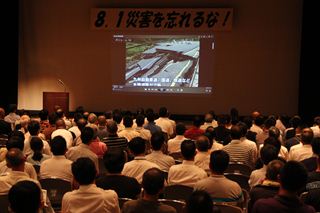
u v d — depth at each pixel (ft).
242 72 42.11
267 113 42.16
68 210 11.18
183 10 41.83
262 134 24.40
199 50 42.24
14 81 44.29
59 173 15.78
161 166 17.47
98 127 25.04
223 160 13.02
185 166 15.25
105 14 42.78
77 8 43.96
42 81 44.96
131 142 15.66
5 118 32.09
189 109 42.88
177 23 41.93
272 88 41.98
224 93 42.42
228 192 12.95
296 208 9.47
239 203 13.08
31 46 44.86
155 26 42.29
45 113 27.32
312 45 39.83
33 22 44.65
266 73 41.96
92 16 42.98
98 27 42.96
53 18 44.39
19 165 13.23
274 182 11.87
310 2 39.60
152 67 42.98
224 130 25.59
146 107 43.39
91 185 11.30
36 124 20.59
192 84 42.60
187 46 42.32
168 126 30.19
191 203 7.67
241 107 42.34
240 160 19.99
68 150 18.67
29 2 44.55
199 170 15.24
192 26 41.75
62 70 44.55
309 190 12.16
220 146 20.80
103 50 43.73
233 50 42.06
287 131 24.91
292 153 19.94
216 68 42.27
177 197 14.29
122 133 24.30
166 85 42.93
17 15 43.88
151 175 10.16
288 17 41.47
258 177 14.82
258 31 41.78
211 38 42.04
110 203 11.28
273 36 41.68
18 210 8.10
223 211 11.61
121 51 43.37
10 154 13.16
